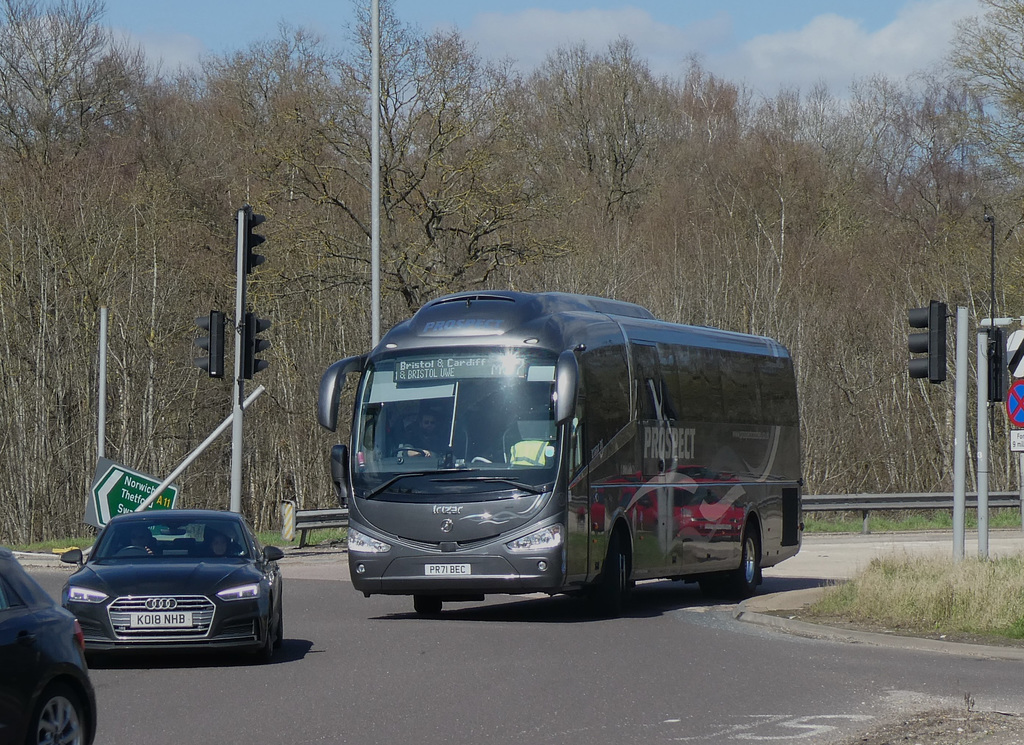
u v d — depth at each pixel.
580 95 72.44
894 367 66.06
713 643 17.80
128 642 15.30
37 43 61.03
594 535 21.00
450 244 44.69
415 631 19.36
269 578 16.59
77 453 56.44
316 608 23.23
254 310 48.03
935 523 47.16
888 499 45.78
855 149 79.12
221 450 59.72
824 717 12.02
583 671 15.10
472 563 20.16
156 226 55.81
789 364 29.06
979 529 23.39
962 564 20.73
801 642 17.88
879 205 72.56
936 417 65.44
